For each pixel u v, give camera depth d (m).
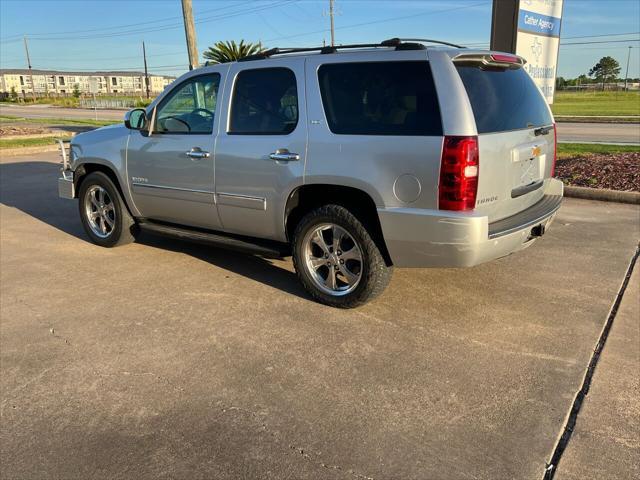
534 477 2.57
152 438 2.88
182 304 4.60
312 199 4.55
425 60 3.83
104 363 3.63
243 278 5.22
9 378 3.46
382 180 3.90
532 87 4.64
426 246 3.83
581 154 11.98
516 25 10.03
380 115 3.97
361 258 4.20
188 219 5.39
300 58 4.41
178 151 5.17
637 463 2.66
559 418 3.01
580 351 3.75
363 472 2.61
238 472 2.62
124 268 5.55
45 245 6.41
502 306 4.51
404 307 4.50
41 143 17.19
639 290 4.82
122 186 5.80
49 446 2.82
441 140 3.67
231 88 4.82
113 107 67.00
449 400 3.18
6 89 158.38
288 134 4.40
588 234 6.59
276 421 3.01
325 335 4.01
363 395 3.24
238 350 3.79
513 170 4.09
